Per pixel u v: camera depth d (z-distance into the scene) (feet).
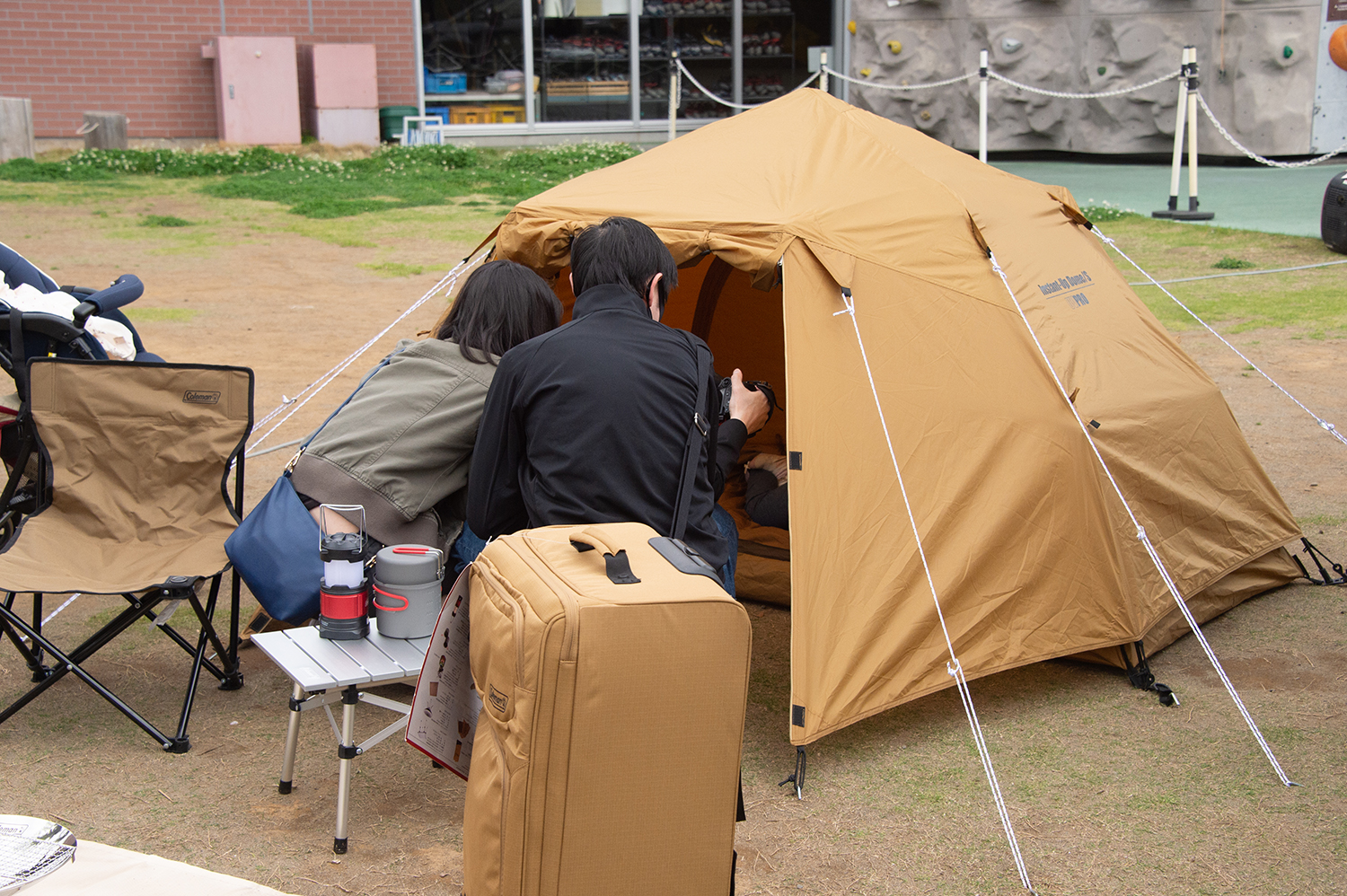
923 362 12.07
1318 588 15.15
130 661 12.82
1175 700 12.04
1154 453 13.50
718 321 18.61
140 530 12.00
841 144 13.67
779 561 14.89
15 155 55.47
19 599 14.52
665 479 8.38
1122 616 12.37
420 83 62.39
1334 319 29.55
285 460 20.13
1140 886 9.00
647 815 6.91
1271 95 51.78
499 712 6.89
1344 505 17.71
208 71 59.72
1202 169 54.44
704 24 64.75
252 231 43.98
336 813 9.82
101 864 5.57
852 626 10.93
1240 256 37.04
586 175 14.11
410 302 34.58
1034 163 58.80
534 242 12.94
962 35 57.62
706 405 8.79
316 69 59.72
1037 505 12.08
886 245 12.48
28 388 11.96
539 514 8.32
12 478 12.24
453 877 9.03
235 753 10.87
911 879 9.12
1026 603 11.99
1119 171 54.80
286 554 9.97
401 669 9.06
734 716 7.00
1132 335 14.62
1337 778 10.50
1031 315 13.20
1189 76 42.24
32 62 57.57
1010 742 11.28
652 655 6.71
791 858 9.36
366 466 10.22
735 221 11.78
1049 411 12.48
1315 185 48.93
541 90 64.18
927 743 11.25
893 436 11.60
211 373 12.37
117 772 10.44
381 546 10.27
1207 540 13.96
